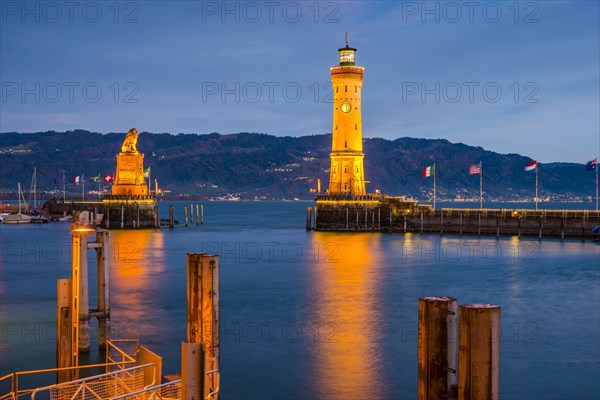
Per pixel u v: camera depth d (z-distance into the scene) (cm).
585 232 14000
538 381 4247
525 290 7631
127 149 18562
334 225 16438
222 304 6712
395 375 4322
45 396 3834
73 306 3691
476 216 15175
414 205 16500
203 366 1723
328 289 7662
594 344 5103
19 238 15050
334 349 4934
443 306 1909
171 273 8962
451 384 1903
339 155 16412
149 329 5497
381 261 10431
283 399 3881
